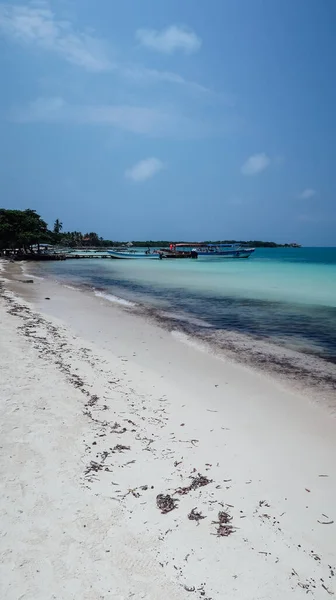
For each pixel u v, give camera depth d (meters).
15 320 14.00
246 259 87.25
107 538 3.69
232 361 10.03
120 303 20.33
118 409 6.72
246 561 3.55
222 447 5.57
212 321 15.41
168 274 41.84
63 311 17.22
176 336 12.79
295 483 4.74
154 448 5.44
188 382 8.38
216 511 4.19
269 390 8.00
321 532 3.96
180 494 4.43
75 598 3.03
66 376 8.13
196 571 3.40
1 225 74.75
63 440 5.42
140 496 4.35
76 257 85.12
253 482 4.73
